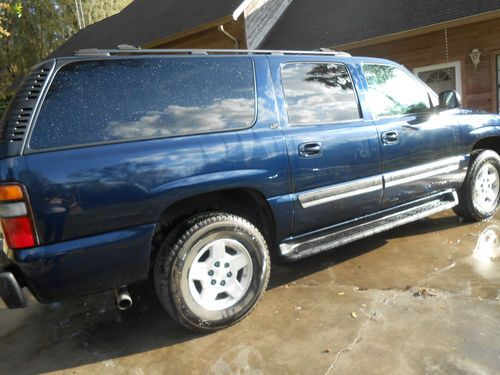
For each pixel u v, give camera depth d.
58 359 2.76
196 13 13.73
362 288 3.30
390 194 3.71
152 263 2.79
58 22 28.48
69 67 2.50
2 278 2.31
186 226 2.71
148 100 2.67
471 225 4.55
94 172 2.37
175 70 2.82
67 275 2.38
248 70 3.10
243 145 2.86
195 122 2.79
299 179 3.11
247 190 2.96
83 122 2.45
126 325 3.13
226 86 2.97
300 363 2.45
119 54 2.69
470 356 2.37
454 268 3.50
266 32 13.62
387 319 2.82
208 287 2.82
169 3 17.69
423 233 4.42
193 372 2.46
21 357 2.83
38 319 3.38
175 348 2.73
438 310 2.87
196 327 2.76
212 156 2.72
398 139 3.70
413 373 2.28
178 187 2.60
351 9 12.07
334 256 4.02
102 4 29.94
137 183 2.48
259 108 3.05
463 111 4.41
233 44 13.02
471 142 4.33
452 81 10.06
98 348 2.85
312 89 3.37
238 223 2.86
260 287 2.98
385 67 3.94
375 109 3.69
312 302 3.16
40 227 2.26
